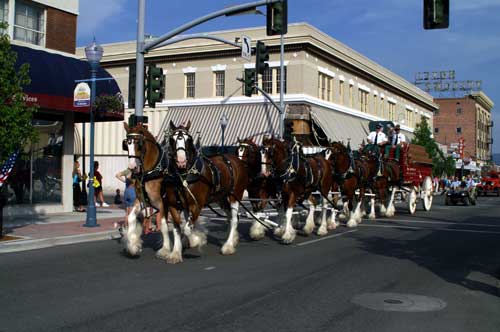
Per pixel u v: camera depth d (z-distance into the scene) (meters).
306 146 30.81
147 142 10.24
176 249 10.45
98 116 20.73
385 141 20.73
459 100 98.31
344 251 12.06
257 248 12.44
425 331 6.23
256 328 6.25
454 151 75.56
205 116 36.72
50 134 19.77
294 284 8.59
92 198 15.66
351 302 7.50
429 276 9.41
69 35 20.95
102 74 19.62
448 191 33.06
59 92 17.78
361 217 19.66
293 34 34.59
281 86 27.75
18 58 17.09
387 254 11.73
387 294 8.01
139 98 16.75
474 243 13.78
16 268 9.82
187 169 10.10
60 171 20.22
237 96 36.34
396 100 53.06
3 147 12.20
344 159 16.12
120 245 12.95
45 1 19.72
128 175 14.34
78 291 7.99
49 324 6.30
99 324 6.31
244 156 12.90
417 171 23.28
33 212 19.08
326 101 37.34
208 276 9.15
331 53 37.09
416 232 15.97
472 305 7.46
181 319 6.56
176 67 38.69
